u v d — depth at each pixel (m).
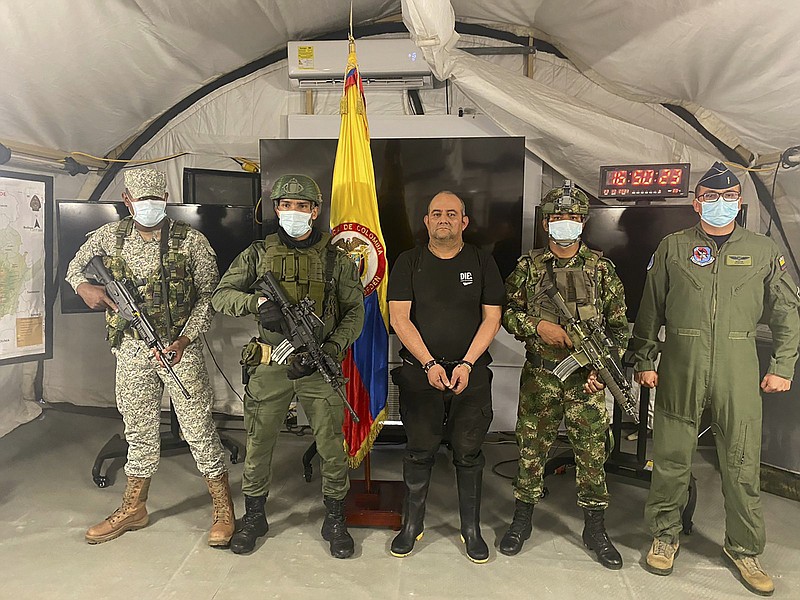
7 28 2.93
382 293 3.24
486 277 2.91
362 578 2.71
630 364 3.52
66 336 4.92
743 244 2.63
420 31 3.13
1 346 3.58
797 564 2.85
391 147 3.65
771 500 3.51
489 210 3.65
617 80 4.15
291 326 2.66
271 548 2.96
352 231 3.22
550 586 2.66
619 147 3.88
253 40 4.17
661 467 2.79
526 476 2.92
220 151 4.65
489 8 4.16
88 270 2.95
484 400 2.86
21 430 4.50
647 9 3.20
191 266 3.01
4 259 3.54
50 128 3.99
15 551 2.91
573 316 2.72
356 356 3.15
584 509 2.89
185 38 3.72
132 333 2.95
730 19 2.91
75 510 3.32
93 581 2.68
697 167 4.02
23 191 3.62
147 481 3.12
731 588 2.67
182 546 2.97
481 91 3.80
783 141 3.71
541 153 4.09
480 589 2.64
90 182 4.73
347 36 4.50
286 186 2.71
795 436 3.55
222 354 4.82
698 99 3.89
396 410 3.94
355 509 3.20
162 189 2.92
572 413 2.81
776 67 3.09
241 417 4.82
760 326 3.91
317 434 2.89
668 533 2.81
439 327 2.84
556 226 2.72
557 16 3.89
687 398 2.69
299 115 4.36
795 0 2.61
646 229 3.60
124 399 2.99
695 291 2.64
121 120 4.34
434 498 3.50
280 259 2.76
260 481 2.95
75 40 3.24
